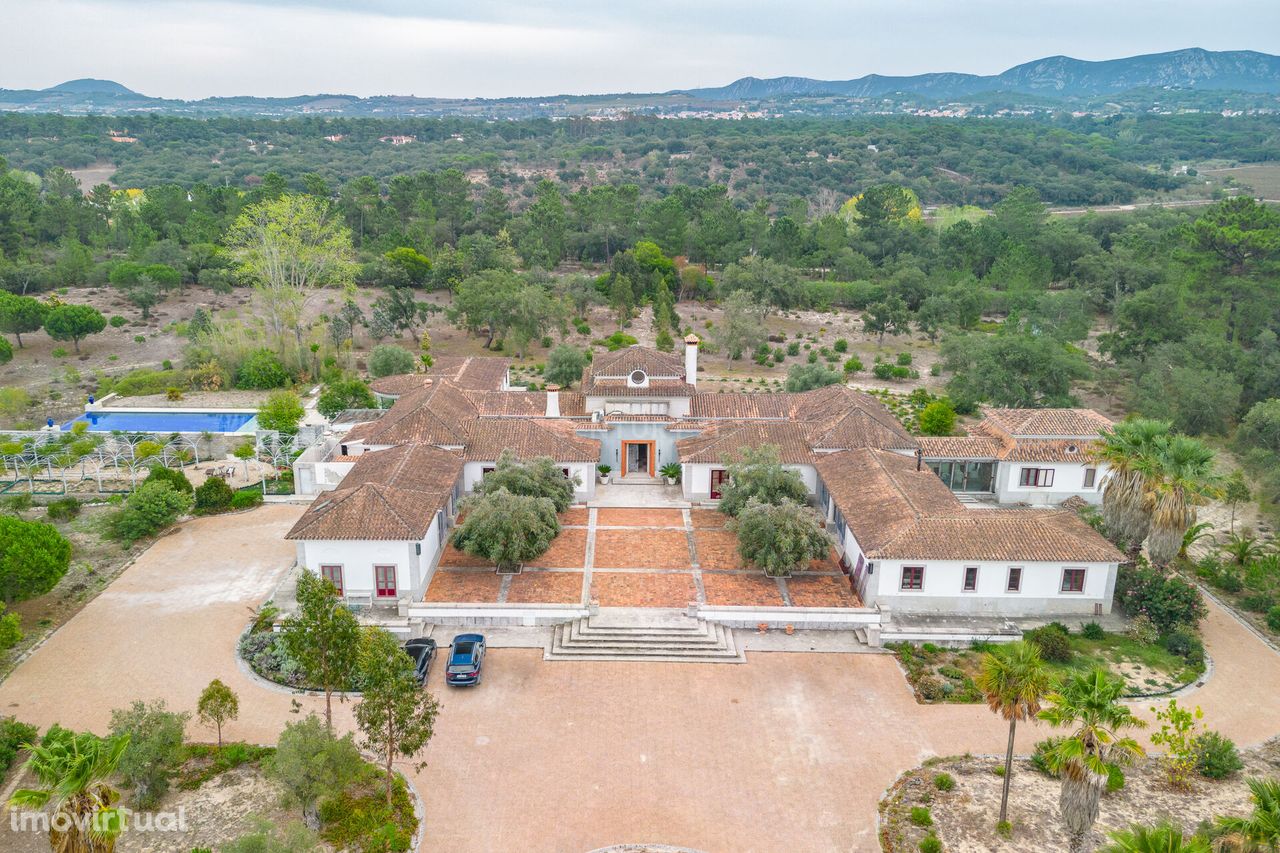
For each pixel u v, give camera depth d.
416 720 31.52
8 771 34.00
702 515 58.56
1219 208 97.12
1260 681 42.09
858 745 36.88
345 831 31.34
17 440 69.19
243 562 52.31
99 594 48.41
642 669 42.12
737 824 32.19
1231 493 57.97
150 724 32.66
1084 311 109.31
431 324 116.12
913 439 60.88
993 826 32.06
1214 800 33.62
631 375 64.94
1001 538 46.25
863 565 47.53
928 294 123.88
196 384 90.50
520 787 33.97
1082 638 44.88
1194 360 80.19
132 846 30.39
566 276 127.88
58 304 104.62
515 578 49.50
